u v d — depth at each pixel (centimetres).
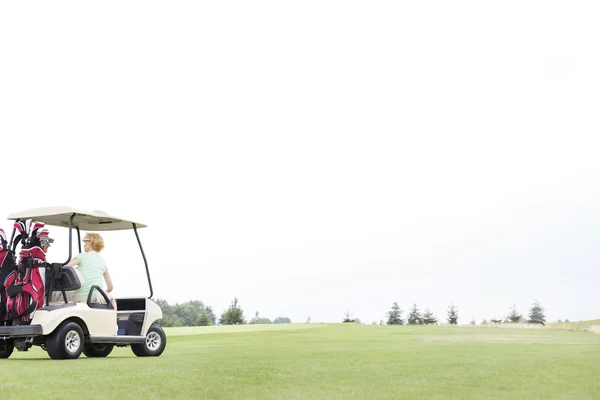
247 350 1013
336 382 494
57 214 894
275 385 475
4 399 399
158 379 520
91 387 463
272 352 939
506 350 902
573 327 1578
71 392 433
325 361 721
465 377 521
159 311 950
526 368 593
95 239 925
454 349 951
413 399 400
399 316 7288
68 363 739
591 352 839
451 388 451
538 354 802
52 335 823
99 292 922
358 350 969
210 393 430
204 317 8894
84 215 908
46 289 845
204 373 575
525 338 1383
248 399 403
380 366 639
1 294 838
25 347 850
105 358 870
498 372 558
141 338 913
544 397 407
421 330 1877
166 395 420
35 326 809
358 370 596
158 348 941
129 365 687
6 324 848
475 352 865
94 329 867
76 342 841
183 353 970
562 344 1093
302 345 1161
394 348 1012
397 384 477
